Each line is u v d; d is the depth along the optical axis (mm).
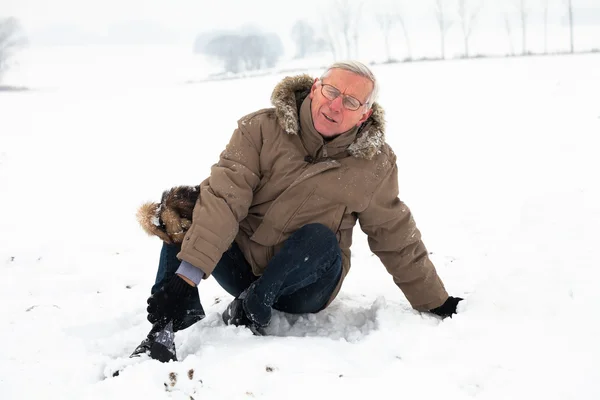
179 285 2109
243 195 2252
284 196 2332
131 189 6934
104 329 2738
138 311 2936
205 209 2176
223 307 2852
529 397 1827
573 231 2879
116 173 7926
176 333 2414
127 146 10133
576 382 1878
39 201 6219
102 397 1880
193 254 2105
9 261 4020
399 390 1883
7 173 7848
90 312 2934
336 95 2203
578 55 23688
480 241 4098
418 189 6078
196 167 8289
